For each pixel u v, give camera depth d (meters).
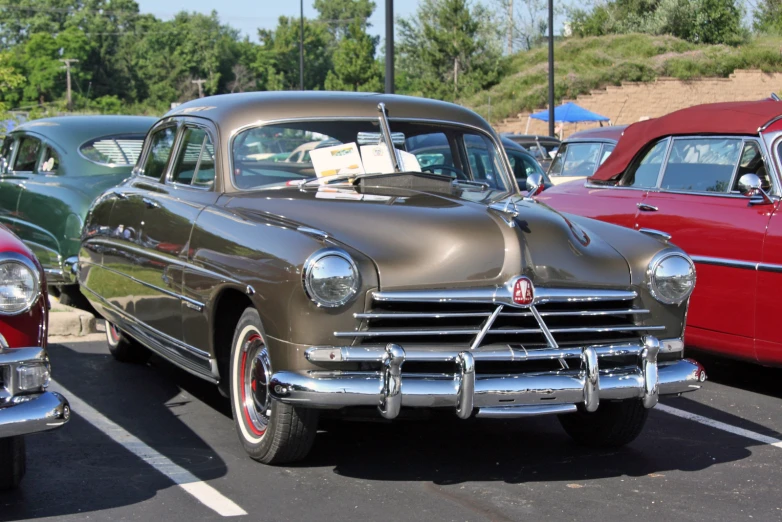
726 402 6.16
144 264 5.53
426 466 4.67
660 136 7.02
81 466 4.57
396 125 5.50
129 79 103.38
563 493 4.33
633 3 46.94
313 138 5.30
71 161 8.45
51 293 9.16
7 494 4.19
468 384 4.02
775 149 6.18
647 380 4.37
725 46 39.88
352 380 4.00
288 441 4.37
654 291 4.54
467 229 4.30
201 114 5.55
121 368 6.69
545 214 4.62
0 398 3.69
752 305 6.04
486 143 5.75
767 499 4.31
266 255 4.25
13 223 8.88
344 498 4.18
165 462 4.64
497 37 54.81
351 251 4.15
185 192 5.41
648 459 4.91
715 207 6.36
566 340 4.36
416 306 4.14
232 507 4.05
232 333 4.86
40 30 108.44
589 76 36.47
